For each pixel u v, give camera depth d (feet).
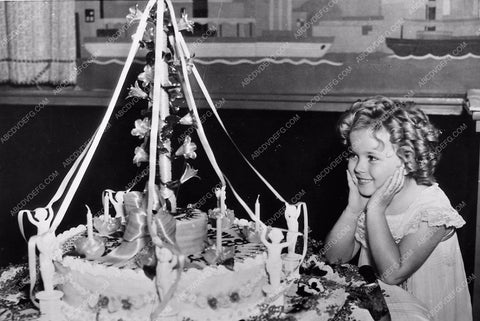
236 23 16.28
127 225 7.75
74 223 17.13
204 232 8.02
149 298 7.06
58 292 7.45
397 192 9.69
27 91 17.89
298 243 9.77
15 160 18.16
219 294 7.23
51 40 17.57
